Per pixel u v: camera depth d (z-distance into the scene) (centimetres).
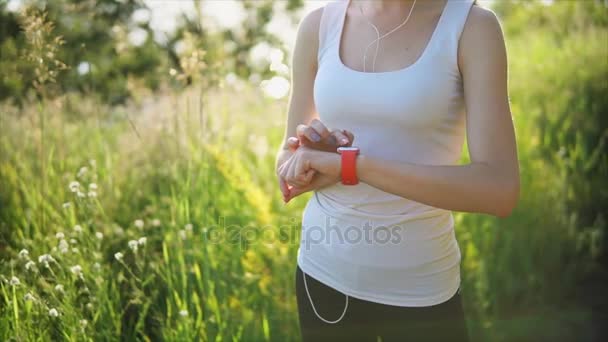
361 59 177
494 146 156
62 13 418
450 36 163
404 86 165
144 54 517
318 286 182
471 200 154
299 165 169
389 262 171
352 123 175
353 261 174
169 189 362
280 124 472
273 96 479
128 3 509
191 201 330
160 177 376
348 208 174
